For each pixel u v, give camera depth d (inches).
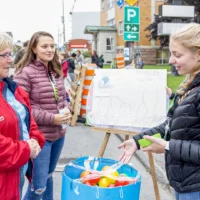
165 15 921.5
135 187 83.3
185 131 71.6
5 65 80.4
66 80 733.9
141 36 1305.4
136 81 134.4
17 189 79.6
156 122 129.2
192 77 73.5
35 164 106.4
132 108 133.3
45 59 107.0
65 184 84.4
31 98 107.7
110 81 137.8
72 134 266.8
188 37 71.0
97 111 137.7
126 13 351.9
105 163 98.7
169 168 76.4
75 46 1508.4
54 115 107.3
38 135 90.7
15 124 78.0
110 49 1457.9
